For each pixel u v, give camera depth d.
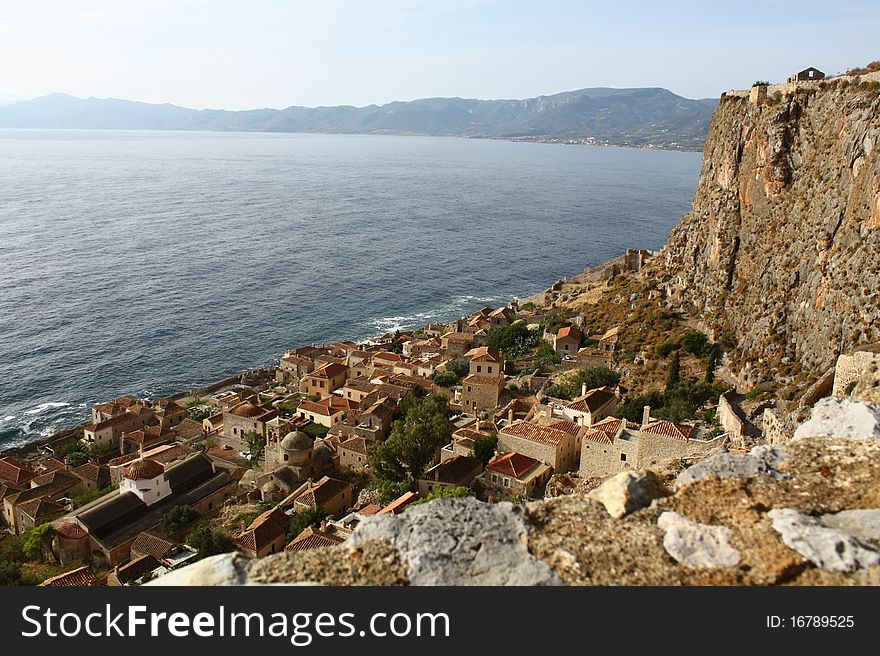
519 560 15.86
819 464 19.38
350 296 188.75
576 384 93.75
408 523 17.06
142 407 113.62
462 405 100.19
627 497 18.03
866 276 65.25
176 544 71.56
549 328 125.88
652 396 81.62
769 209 93.38
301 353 137.00
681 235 127.38
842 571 14.77
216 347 149.38
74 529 73.75
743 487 18.34
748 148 102.38
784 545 15.67
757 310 87.94
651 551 16.02
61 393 124.44
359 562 16.06
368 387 113.25
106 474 93.12
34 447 104.69
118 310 167.50
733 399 75.12
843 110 79.69
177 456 95.31
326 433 100.69
